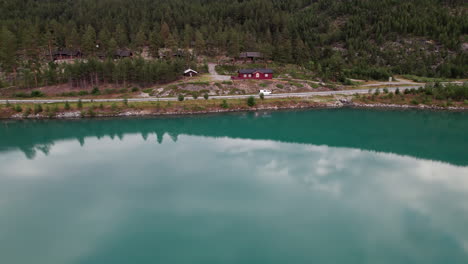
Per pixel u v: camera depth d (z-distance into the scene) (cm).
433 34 15075
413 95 9094
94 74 9619
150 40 12756
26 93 8875
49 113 7475
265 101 8562
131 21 16312
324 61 13938
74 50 13175
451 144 5462
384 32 16175
